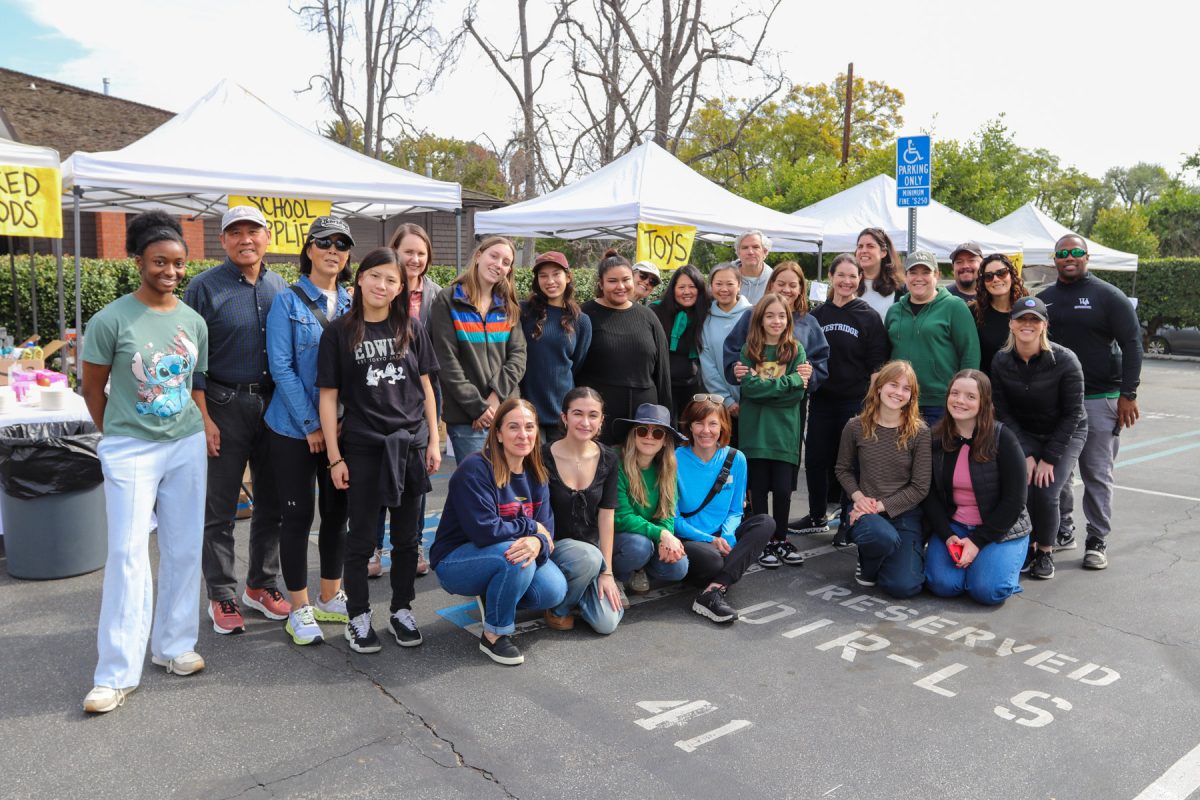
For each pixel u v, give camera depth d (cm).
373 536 365
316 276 372
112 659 318
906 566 447
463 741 301
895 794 274
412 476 364
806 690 346
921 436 452
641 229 711
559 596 381
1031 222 1361
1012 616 429
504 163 2303
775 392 484
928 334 521
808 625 415
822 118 4012
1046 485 478
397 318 360
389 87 2644
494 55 2186
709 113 2831
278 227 620
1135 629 413
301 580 380
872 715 326
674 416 568
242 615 409
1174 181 4203
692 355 566
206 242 1656
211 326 364
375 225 1933
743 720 320
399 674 353
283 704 325
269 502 398
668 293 568
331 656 368
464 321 443
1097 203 5772
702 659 374
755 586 469
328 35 2627
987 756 297
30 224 529
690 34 2134
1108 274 2241
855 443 475
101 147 1593
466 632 400
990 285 517
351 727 309
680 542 425
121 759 285
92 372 309
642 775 282
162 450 322
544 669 362
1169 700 341
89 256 1495
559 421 480
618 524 426
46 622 399
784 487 499
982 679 358
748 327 511
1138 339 497
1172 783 282
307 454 369
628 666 366
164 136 620
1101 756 298
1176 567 509
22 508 443
